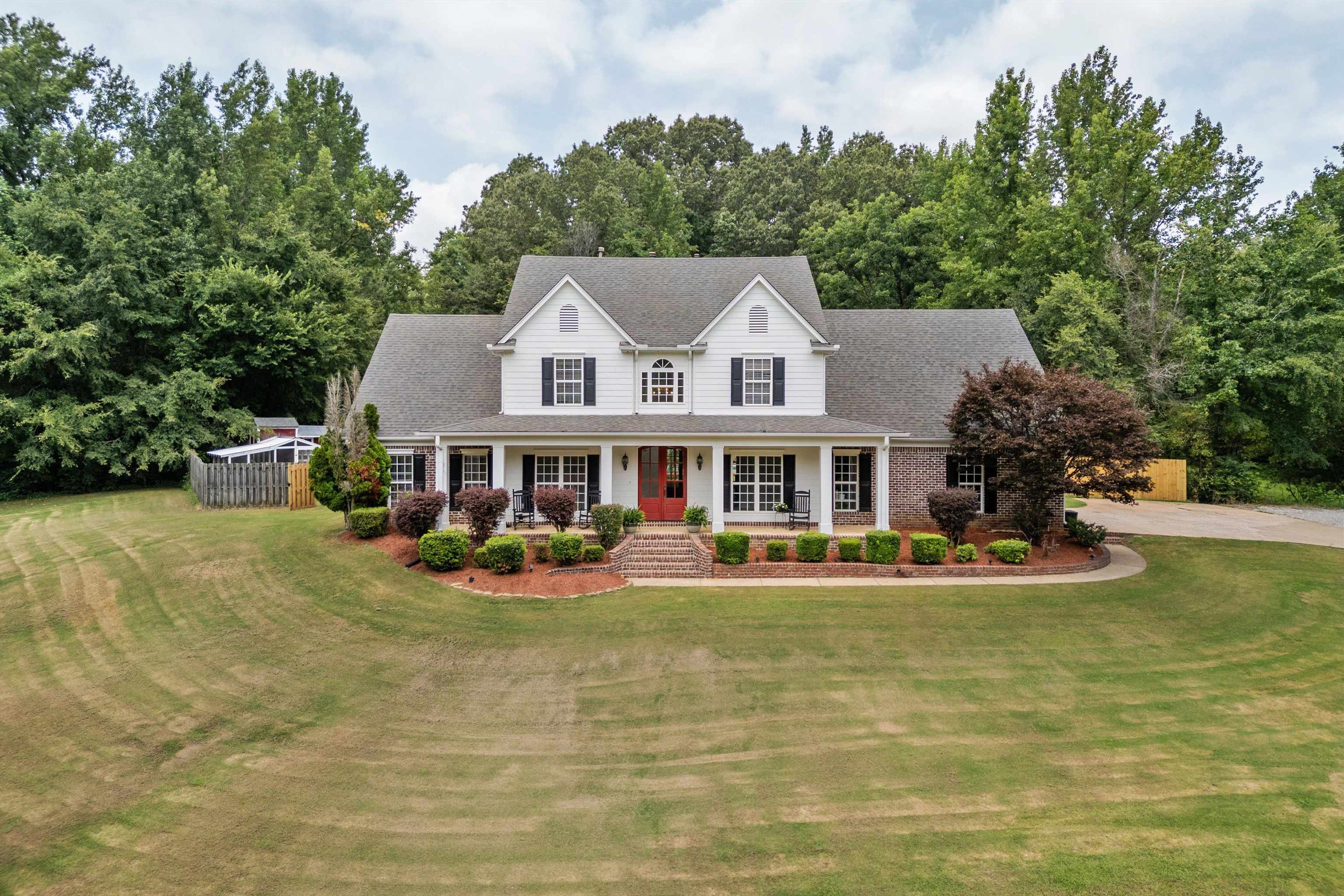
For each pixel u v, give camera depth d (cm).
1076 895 616
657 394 2212
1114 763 855
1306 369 2859
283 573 1569
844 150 7131
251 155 3941
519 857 683
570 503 1808
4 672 1116
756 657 1219
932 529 2180
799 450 2195
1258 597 1552
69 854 686
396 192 5734
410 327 2636
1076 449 1778
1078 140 3931
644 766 863
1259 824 722
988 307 3856
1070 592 1600
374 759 881
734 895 622
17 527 2114
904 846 691
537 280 2462
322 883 644
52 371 2841
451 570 1655
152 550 1731
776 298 2189
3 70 3444
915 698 1051
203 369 3094
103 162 3472
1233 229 3772
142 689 1066
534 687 1102
